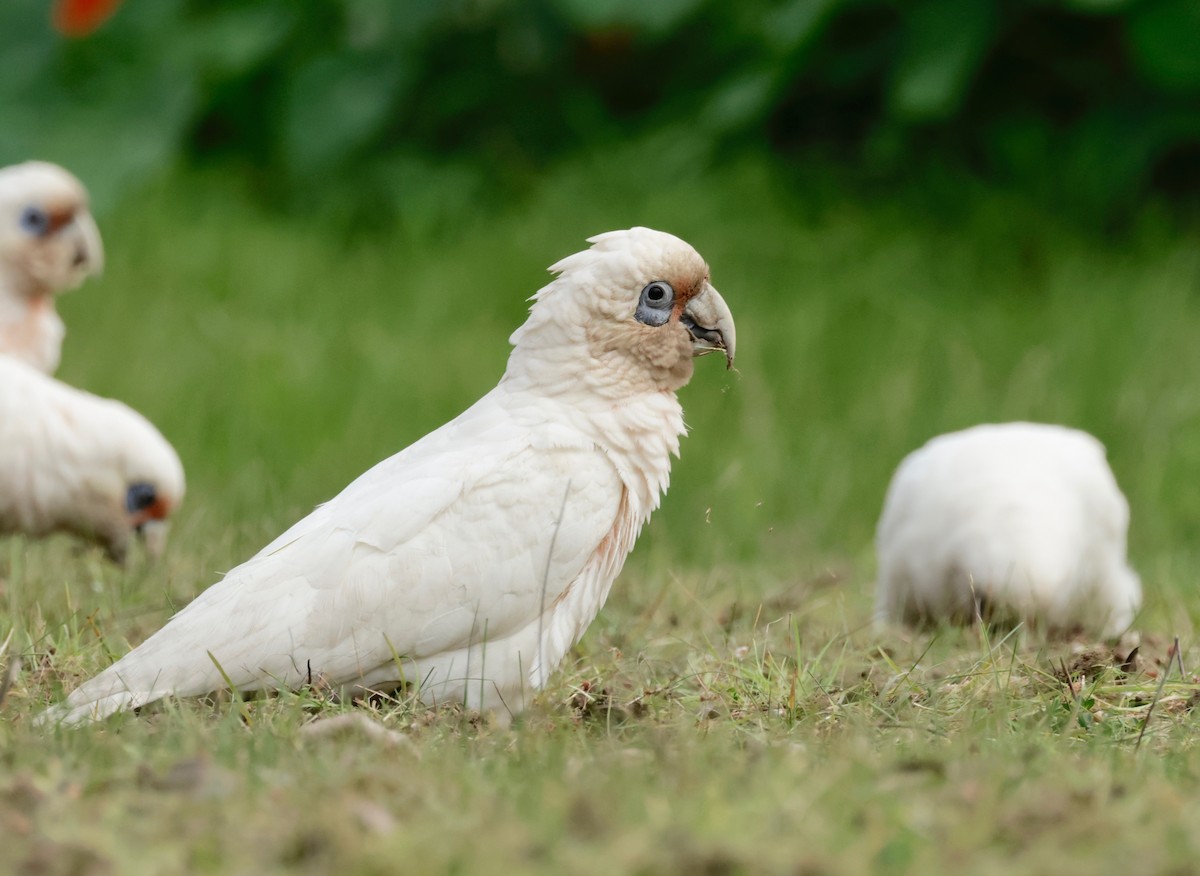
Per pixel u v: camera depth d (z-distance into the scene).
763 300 18.61
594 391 7.06
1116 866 4.41
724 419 16.38
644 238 7.09
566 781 5.20
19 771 5.28
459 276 19.53
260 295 19.05
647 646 8.22
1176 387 16.67
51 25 21.48
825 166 20.50
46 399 10.23
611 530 7.09
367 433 15.63
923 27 19.58
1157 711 6.87
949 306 18.44
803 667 7.39
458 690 6.79
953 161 20.25
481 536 6.72
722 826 4.63
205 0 22.03
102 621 8.20
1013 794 5.14
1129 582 10.71
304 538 6.76
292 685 6.55
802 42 19.83
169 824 4.70
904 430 16.06
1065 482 9.98
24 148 20.83
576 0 20.73
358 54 21.64
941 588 9.88
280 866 4.41
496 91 21.95
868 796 5.02
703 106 20.95
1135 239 19.09
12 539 10.55
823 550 13.84
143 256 19.36
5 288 11.89
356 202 21.16
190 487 13.89
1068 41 19.92
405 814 4.88
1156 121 19.53
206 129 22.14
